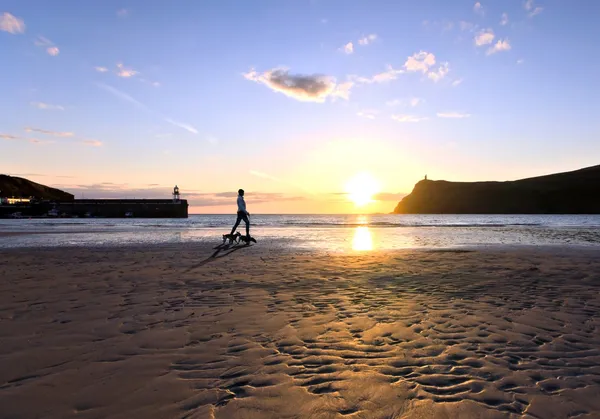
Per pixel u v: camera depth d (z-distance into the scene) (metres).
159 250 12.55
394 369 2.90
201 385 2.61
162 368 2.91
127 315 4.48
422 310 4.74
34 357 3.12
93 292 5.83
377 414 2.22
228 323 4.16
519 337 3.68
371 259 10.06
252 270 8.10
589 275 7.39
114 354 3.20
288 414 2.22
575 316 4.45
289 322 4.20
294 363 3.01
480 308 4.84
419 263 9.23
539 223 48.16
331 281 6.80
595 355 3.21
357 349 3.34
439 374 2.80
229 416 2.19
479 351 3.29
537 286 6.32
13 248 13.27
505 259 9.95
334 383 2.64
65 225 40.00
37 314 4.52
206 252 11.91
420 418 2.18
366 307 4.90
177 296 5.56
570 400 2.40
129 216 91.50
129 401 2.37
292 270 8.11
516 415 2.21
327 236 21.81
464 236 21.34
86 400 2.38
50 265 8.87
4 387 2.56
